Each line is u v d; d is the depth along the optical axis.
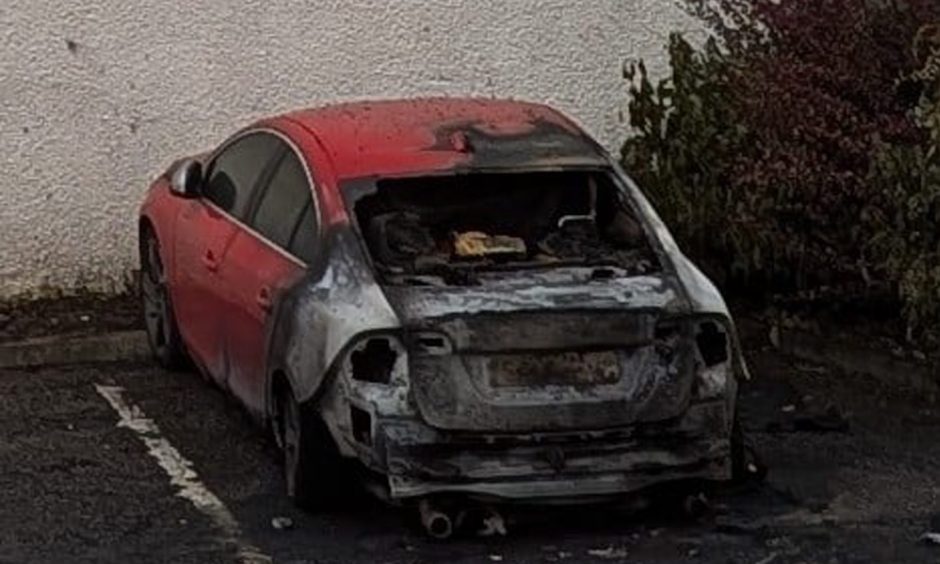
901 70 10.30
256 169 8.85
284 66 11.75
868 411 9.84
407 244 7.80
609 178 8.29
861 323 11.12
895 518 8.00
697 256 11.37
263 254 8.31
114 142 11.46
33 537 7.59
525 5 12.21
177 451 8.80
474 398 7.23
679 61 11.56
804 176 10.30
